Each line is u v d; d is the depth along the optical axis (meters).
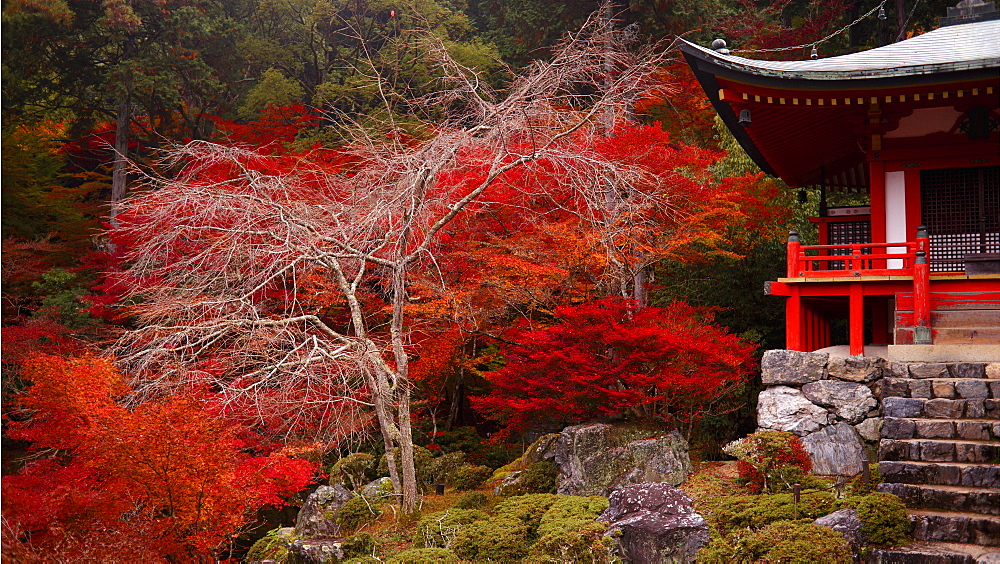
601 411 14.03
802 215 17.86
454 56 25.58
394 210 12.30
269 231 11.77
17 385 14.74
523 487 13.01
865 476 8.40
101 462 8.70
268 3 31.80
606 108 13.95
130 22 21.97
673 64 22.16
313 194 14.77
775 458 9.34
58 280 18.50
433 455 16.83
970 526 7.36
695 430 15.67
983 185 11.51
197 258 11.63
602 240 12.98
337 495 13.44
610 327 12.83
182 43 26.67
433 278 14.45
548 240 14.45
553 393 13.93
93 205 22.41
